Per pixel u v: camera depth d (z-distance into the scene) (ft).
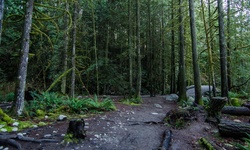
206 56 53.21
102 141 16.48
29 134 16.55
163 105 40.63
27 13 21.90
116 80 54.19
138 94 41.98
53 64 41.60
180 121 23.24
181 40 43.91
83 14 55.72
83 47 54.95
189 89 57.41
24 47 21.59
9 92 44.75
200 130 21.48
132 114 28.43
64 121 21.33
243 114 28.94
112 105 30.12
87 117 23.72
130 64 43.75
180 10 44.93
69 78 44.09
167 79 84.64
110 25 58.29
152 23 59.98
